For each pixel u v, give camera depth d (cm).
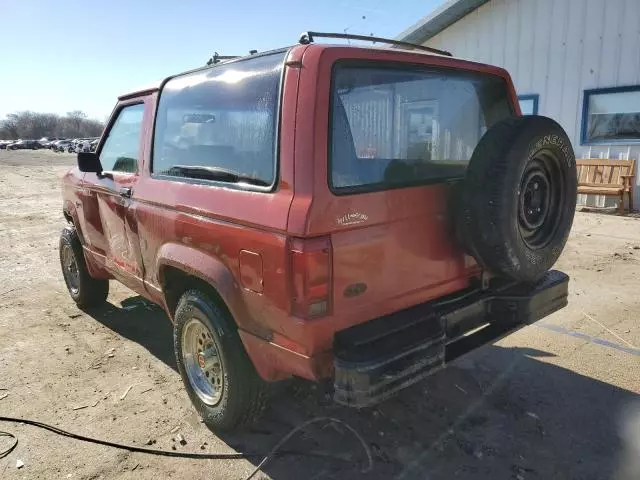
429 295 293
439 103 316
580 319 488
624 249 744
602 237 824
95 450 307
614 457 291
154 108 368
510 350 427
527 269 294
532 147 281
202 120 313
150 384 386
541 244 308
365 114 266
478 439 310
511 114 369
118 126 428
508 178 272
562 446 301
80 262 514
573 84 1130
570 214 323
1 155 5325
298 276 236
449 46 1361
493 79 353
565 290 339
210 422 322
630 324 474
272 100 263
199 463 294
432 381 379
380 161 274
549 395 356
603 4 1057
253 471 287
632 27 1021
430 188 282
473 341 299
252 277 261
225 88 298
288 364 256
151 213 347
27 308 553
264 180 264
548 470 281
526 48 1198
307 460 295
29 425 333
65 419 339
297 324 240
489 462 289
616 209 1055
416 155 300
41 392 374
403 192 268
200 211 294
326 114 244
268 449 306
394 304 273
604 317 492
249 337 275
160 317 521
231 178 286
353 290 251
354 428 324
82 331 487
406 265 274
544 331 464
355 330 252
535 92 1198
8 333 482
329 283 241
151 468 291
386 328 256
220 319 297
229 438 317
